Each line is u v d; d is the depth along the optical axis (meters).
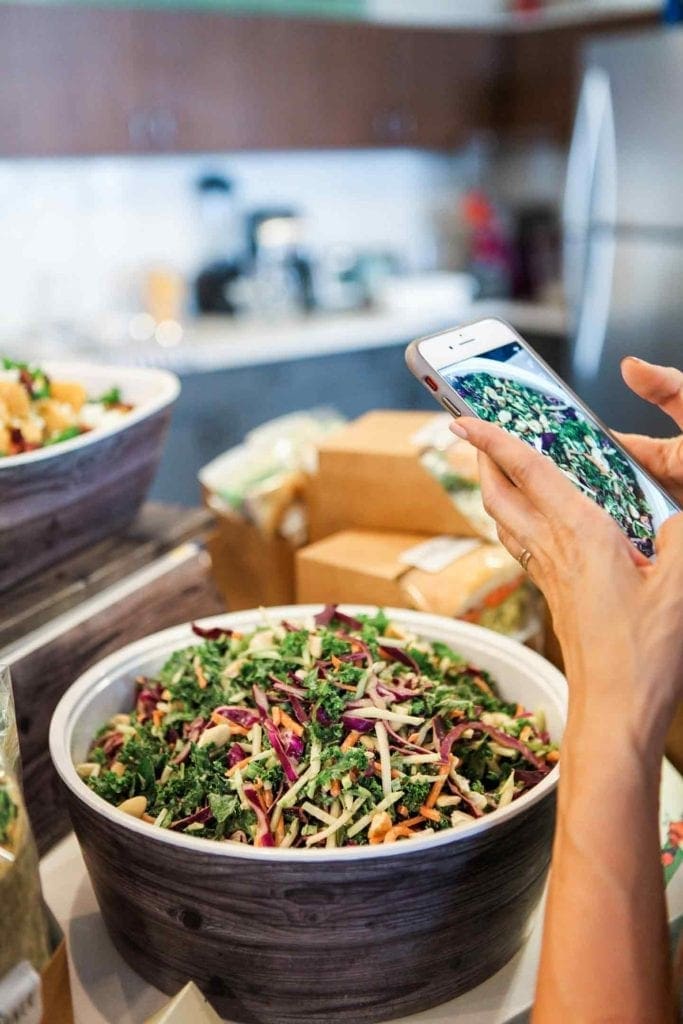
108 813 0.72
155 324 3.82
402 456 1.23
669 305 3.42
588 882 0.57
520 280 4.56
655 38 3.21
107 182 3.81
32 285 3.72
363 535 1.28
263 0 3.72
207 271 4.11
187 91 3.50
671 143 3.25
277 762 0.80
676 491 0.92
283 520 1.34
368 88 4.01
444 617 1.04
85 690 0.93
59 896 0.91
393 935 0.72
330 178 4.42
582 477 0.77
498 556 1.17
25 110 3.12
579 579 0.61
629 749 0.57
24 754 0.96
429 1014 0.77
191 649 1.00
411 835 0.75
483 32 4.27
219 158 4.05
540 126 4.29
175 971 0.76
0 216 3.58
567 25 4.02
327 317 4.12
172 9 3.37
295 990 0.74
